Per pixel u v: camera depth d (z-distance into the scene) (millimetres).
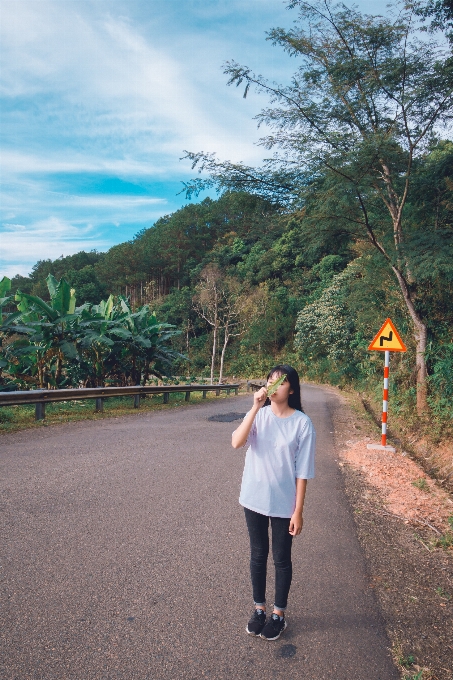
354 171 10438
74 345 14117
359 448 9164
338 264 48719
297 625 3207
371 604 3533
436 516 5629
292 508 2998
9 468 6418
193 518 4949
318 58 11461
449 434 10266
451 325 12469
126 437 9008
